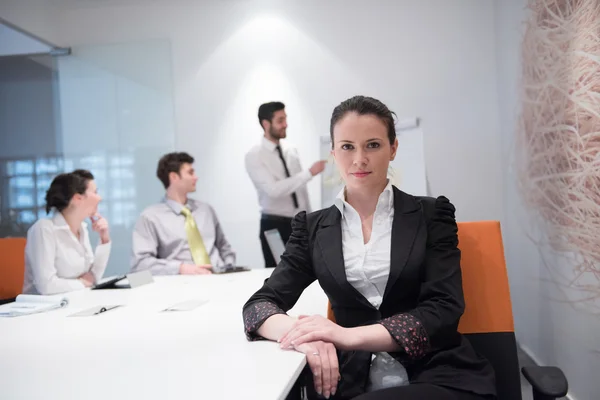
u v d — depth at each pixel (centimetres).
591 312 211
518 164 334
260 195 406
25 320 162
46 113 432
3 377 100
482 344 131
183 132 431
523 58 309
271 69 423
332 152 131
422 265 120
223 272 283
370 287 124
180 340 124
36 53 432
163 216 324
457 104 402
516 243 352
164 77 426
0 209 434
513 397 128
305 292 188
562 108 234
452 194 403
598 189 193
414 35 406
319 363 103
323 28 418
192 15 430
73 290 235
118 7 436
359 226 128
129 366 104
